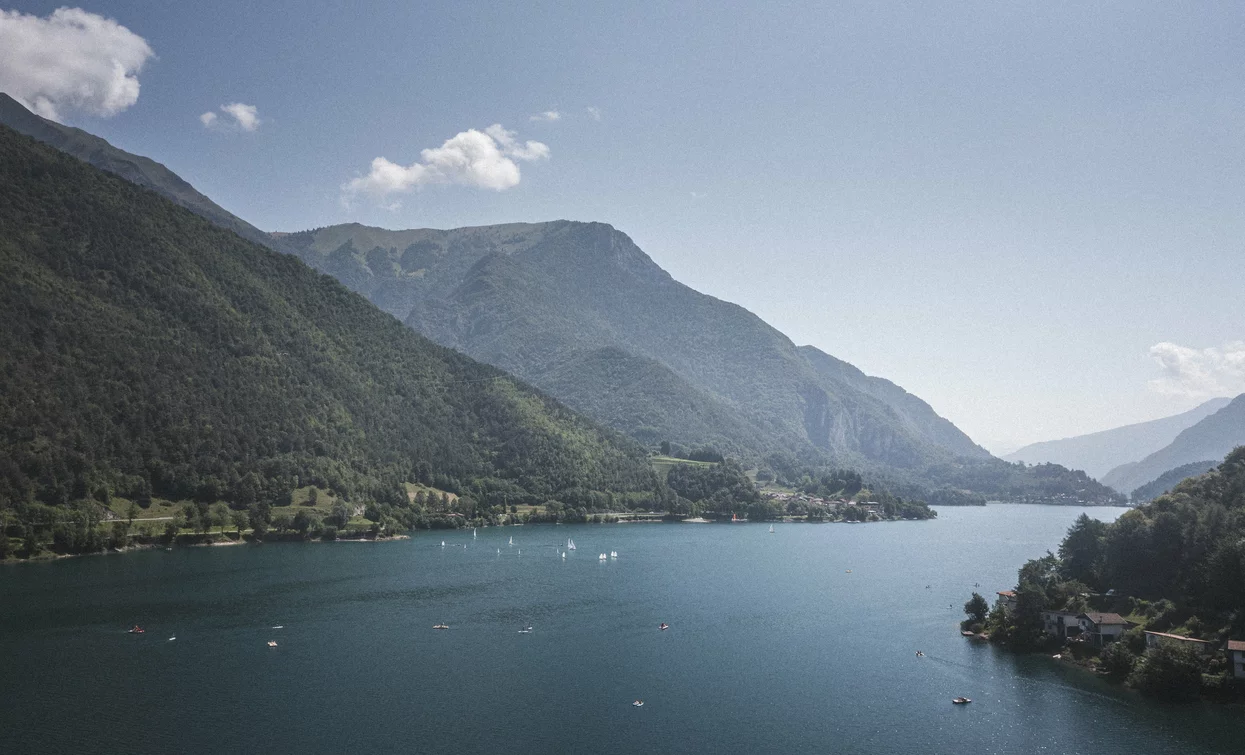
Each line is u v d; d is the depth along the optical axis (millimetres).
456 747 127688
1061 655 175375
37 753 121562
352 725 135125
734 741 132000
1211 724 136250
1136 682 153375
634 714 143250
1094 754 125875
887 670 169000
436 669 166875
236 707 142125
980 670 168250
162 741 126750
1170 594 179500
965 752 127688
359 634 193250
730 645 189125
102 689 149625
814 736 133875
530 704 147250
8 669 160000
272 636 188875
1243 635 152750
